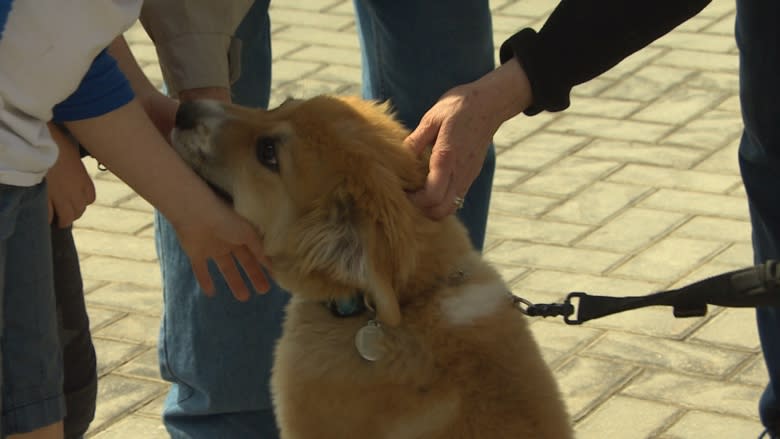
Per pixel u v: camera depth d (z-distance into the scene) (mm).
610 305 3814
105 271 6660
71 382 4145
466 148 3941
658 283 6293
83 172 3807
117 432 5332
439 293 3910
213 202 3736
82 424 4258
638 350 5738
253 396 4895
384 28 5008
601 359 5680
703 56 9125
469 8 4969
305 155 3910
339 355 3971
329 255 3826
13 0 2975
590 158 7734
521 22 9797
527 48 4094
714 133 7977
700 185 7316
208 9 4164
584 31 4082
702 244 6656
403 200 3791
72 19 3049
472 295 3939
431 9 4902
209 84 4219
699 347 5750
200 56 4172
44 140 3141
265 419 5004
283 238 3973
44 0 3000
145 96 4293
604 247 6676
